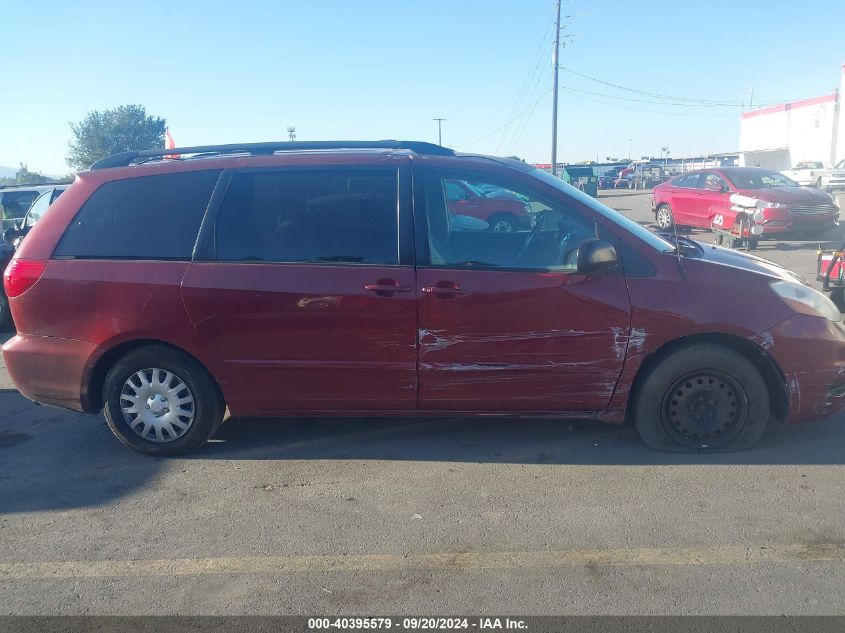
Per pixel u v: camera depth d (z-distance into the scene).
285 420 5.21
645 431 4.34
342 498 3.98
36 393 4.56
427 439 4.77
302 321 4.23
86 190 4.50
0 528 3.77
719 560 3.25
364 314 4.19
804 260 11.88
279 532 3.64
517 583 3.13
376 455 4.55
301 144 4.73
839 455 4.28
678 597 2.99
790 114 43.34
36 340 4.49
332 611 2.99
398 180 4.30
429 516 3.75
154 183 4.46
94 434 5.07
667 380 4.23
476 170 4.33
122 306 4.32
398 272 4.18
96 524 3.78
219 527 3.71
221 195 4.37
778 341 4.09
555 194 4.30
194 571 3.31
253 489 4.13
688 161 58.53
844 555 3.25
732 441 4.32
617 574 3.17
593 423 4.93
